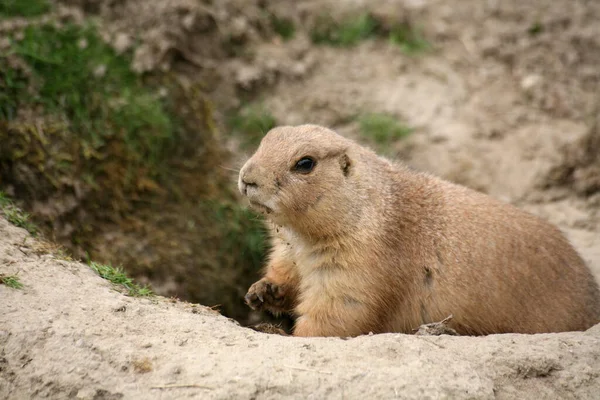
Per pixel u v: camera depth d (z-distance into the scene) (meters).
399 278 10.16
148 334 8.29
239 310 14.41
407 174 11.09
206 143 15.60
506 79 18.00
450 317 9.70
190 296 13.91
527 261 10.34
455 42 18.78
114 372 7.58
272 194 9.57
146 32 15.96
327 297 9.95
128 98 14.79
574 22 18.94
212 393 7.26
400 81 17.69
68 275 9.49
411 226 10.43
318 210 9.71
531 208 15.14
